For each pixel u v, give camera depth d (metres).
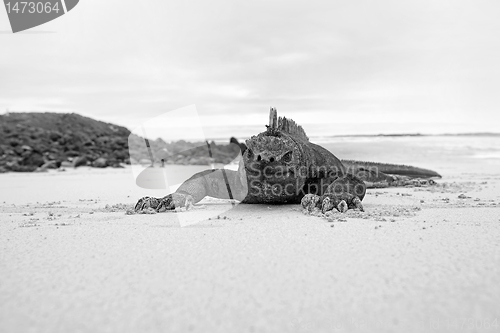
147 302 0.23
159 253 0.33
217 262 0.30
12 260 0.32
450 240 0.36
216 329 0.20
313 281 0.26
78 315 0.22
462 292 0.24
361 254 0.32
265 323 0.21
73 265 0.30
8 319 0.22
